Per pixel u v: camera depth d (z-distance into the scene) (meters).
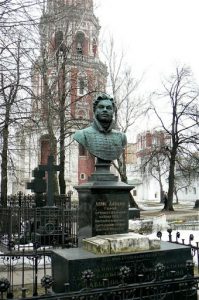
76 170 49.47
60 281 6.89
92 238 7.50
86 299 5.66
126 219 8.09
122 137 8.73
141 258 6.95
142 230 18.17
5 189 19.67
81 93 29.83
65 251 7.32
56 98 23.12
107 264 6.69
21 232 14.84
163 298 6.20
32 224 14.87
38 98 14.37
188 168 39.28
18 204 19.72
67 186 48.22
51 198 16.11
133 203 32.56
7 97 13.80
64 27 22.86
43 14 14.14
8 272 10.02
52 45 21.84
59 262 6.96
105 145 8.45
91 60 35.12
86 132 8.46
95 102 8.65
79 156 50.12
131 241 7.09
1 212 14.63
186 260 7.29
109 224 7.92
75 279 6.45
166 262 7.12
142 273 6.89
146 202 65.69
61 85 23.50
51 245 13.77
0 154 14.78
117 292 5.66
